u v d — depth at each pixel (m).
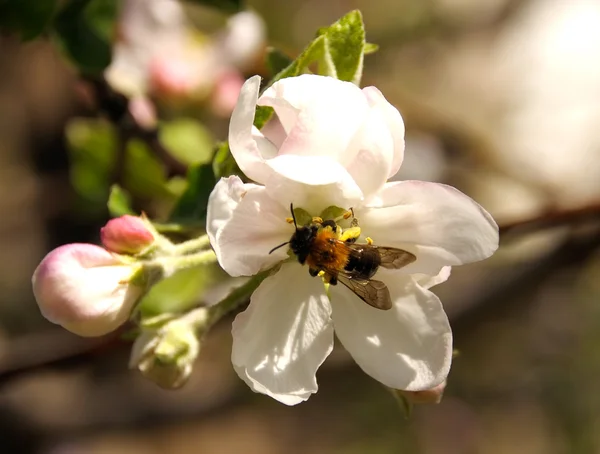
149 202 0.16
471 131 0.25
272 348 0.10
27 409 0.29
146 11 0.18
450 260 0.10
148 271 0.10
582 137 0.29
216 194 0.09
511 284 0.21
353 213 0.10
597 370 0.31
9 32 0.15
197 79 0.18
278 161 0.09
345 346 0.10
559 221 0.16
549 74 0.31
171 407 0.29
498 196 0.24
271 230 0.10
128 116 0.17
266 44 0.20
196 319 0.10
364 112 0.09
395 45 0.31
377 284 0.10
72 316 0.10
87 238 0.30
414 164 0.23
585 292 0.31
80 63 0.15
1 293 0.31
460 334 0.23
